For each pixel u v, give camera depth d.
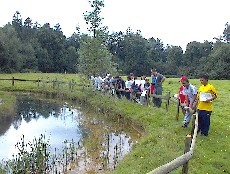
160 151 9.59
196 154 9.16
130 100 19.78
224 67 64.44
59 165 10.34
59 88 29.69
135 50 84.44
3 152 11.75
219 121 14.21
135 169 8.32
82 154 11.51
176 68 84.44
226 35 104.56
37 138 13.84
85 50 28.78
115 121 17.05
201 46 85.88
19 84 33.00
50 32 82.81
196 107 11.52
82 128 15.86
